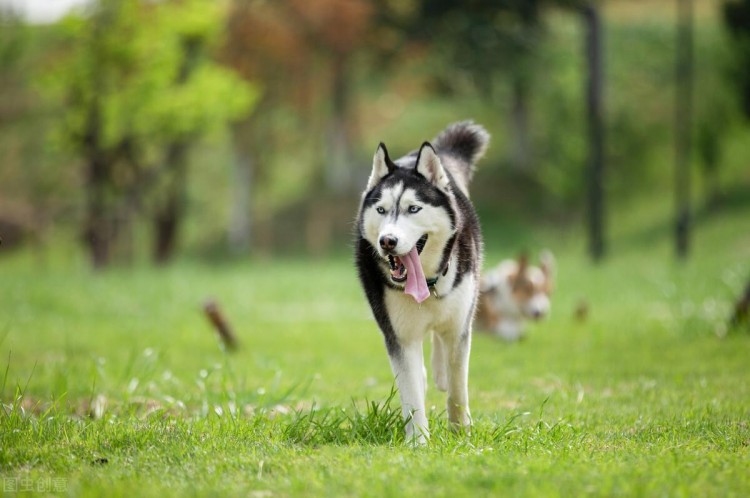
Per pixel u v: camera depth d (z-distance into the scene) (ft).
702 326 38.78
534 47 126.11
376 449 16.70
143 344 37.78
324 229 128.06
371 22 123.85
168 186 117.29
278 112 140.05
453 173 22.24
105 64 97.96
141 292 59.41
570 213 129.90
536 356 33.68
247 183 127.65
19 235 125.90
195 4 100.48
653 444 17.31
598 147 84.89
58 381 25.38
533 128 144.56
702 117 138.00
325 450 16.78
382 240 18.07
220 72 104.17
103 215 105.19
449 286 18.99
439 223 18.75
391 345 19.17
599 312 48.19
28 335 41.11
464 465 14.96
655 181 132.67
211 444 17.40
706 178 128.26
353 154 143.64
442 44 124.06
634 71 151.84
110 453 16.99
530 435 17.98
